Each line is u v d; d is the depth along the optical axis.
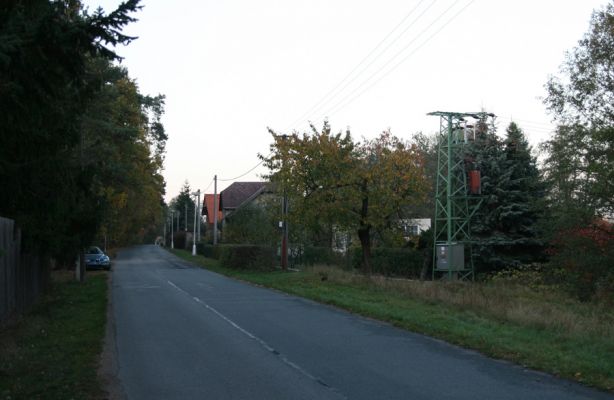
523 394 7.96
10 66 8.12
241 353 11.02
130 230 91.50
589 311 17.42
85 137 28.64
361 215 28.75
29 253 16.83
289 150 29.28
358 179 28.25
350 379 8.88
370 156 30.88
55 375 8.85
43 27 8.11
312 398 7.78
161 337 12.94
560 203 25.98
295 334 13.33
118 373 9.34
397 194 28.67
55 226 17.77
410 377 9.00
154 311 17.88
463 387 8.35
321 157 28.56
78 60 8.95
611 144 23.08
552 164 26.73
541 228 28.91
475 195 32.19
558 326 13.18
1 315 12.86
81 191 19.23
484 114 32.62
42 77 8.83
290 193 29.53
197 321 15.58
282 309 18.38
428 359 10.43
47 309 16.98
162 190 70.31
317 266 33.28
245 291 25.11
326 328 14.27
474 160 34.62
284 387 8.38
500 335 12.40
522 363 9.95
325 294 22.03
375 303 18.97
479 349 11.24
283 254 37.78
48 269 23.22
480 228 34.34
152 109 48.94
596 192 23.14
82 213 21.73
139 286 27.83
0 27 8.16
